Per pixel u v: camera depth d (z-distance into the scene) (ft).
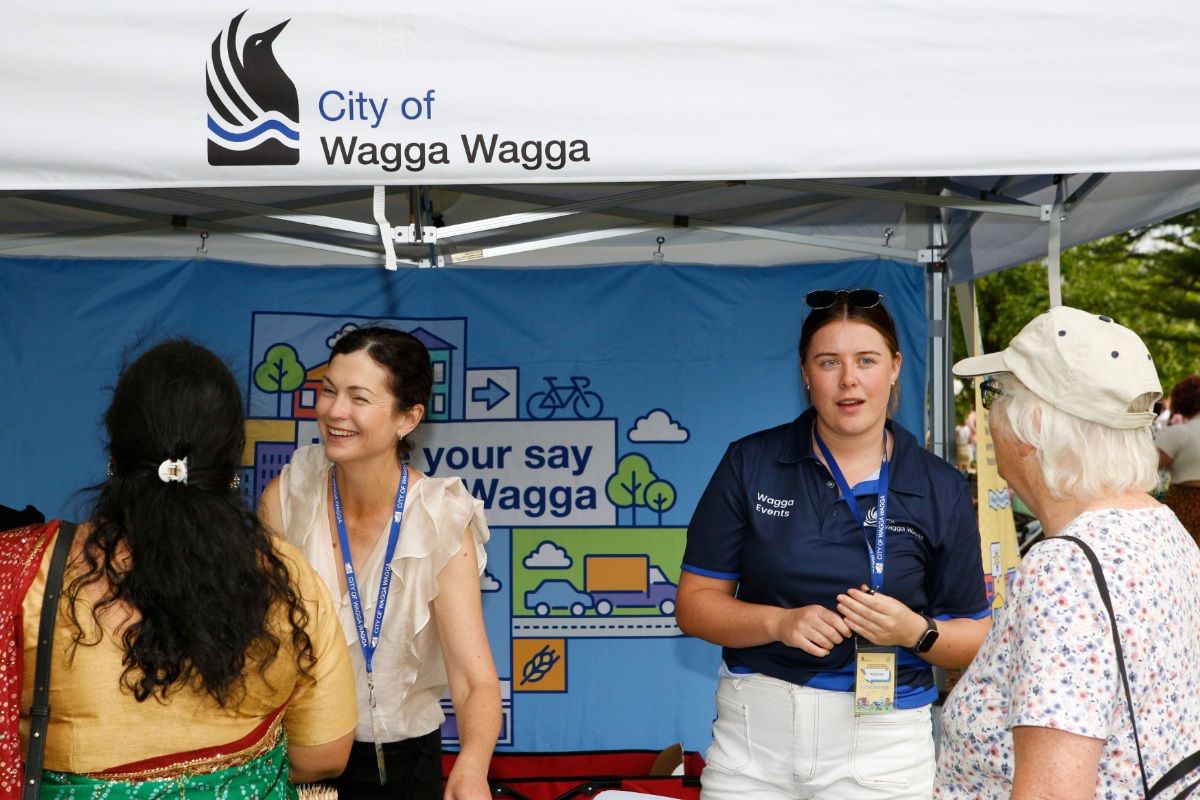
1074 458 4.89
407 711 7.91
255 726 5.20
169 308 12.86
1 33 6.85
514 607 13.05
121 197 11.67
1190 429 19.80
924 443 13.04
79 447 12.65
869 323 7.55
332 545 7.95
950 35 6.99
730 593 8.45
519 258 13.32
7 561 4.83
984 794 5.07
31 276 12.67
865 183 11.62
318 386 13.14
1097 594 4.54
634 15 6.98
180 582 4.78
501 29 6.97
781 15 7.00
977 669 5.07
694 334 13.26
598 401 13.23
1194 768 4.60
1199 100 6.95
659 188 10.82
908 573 7.72
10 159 6.86
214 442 5.15
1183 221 44.11
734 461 8.18
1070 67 6.98
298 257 13.12
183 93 6.93
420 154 6.97
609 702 12.97
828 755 7.52
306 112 6.95
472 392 13.24
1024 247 12.05
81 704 4.76
